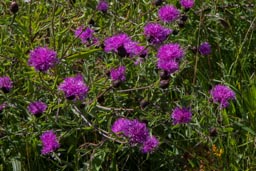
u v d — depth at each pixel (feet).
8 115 2.91
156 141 2.72
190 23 3.57
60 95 2.80
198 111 3.05
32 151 2.82
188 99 2.97
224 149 2.90
